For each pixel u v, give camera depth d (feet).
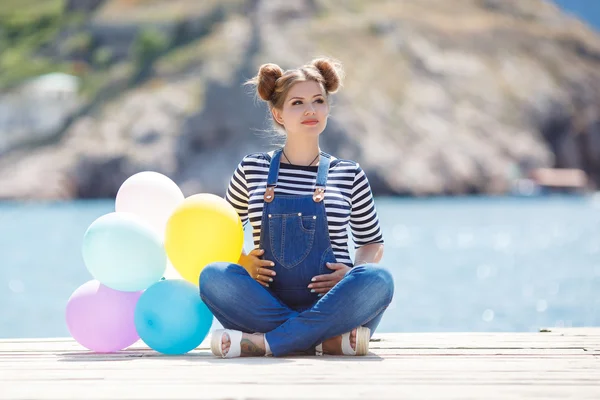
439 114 246.47
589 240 73.00
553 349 13.96
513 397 9.77
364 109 231.09
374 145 220.84
